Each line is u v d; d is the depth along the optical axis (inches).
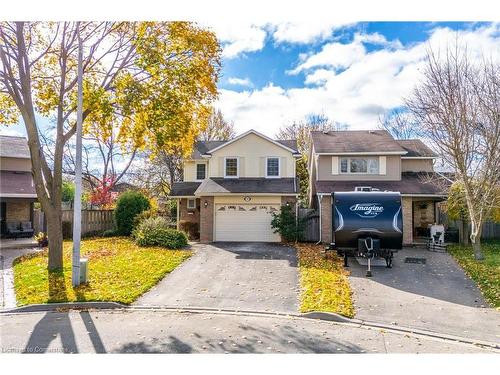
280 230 867.4
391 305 414.0
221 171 968.3
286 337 315.9
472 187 687.7
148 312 388.5
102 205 1318.9
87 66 591.5
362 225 599.2
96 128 674.8
